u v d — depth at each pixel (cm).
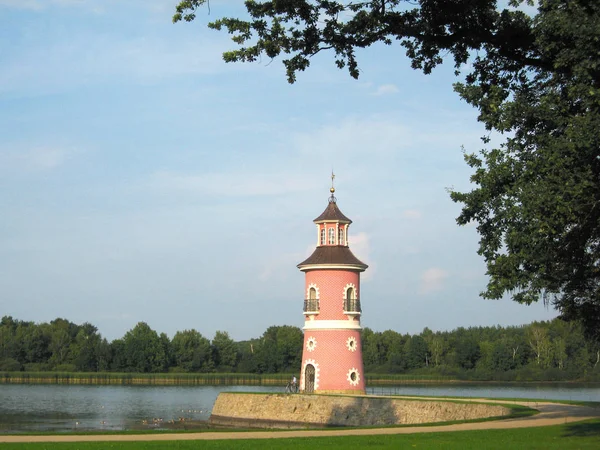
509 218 2550
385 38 2956
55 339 17362
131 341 16600
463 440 2947
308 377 6331
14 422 6944
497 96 2745
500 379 13988
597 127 2364
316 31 2902
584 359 14062
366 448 2731
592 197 2425
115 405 9156
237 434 3350
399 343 16688
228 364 17512
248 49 2894
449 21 2839
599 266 2945
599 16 2425
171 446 2817
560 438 2941
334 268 6334
